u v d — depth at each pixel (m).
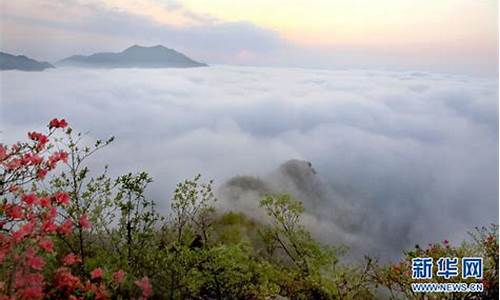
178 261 2.19
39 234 1.85
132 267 2.15
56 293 1.91
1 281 1.78
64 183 2.27
